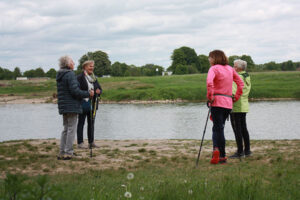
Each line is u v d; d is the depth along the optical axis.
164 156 7.51
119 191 4.03
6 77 131.38
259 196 3.65
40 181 2.31
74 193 3.51
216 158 6.18
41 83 78.12
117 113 31.27
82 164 6.61
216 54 6.24
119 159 7.21
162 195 3.65
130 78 84.44
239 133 6.86
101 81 77.62
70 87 6.73
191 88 53.59
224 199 3.56
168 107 37.28
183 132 19.44
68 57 6.93
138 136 18.31
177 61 140.25
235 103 6.77
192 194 3.68
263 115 26.47
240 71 7.02
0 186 4.04
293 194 3.92
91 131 9.12
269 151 7.71
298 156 6.75
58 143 9.87
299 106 33.88
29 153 7.83
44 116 29.17
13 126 23.03
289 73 79.12
